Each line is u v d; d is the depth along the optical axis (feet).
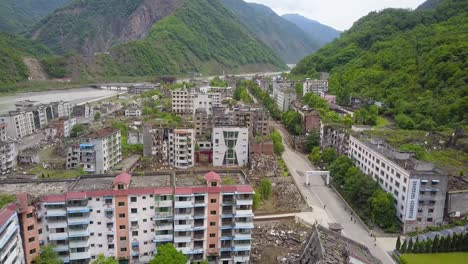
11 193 318.45
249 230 337.93
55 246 310.24
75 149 609.42
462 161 605.31
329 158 631.56
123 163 634.43
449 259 368.68
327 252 289.53
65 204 304.91
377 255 378.32
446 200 433.89
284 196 522.06
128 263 330.13
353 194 481.46
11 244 258.98
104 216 317.83
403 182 427.74
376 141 551.18
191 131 621.72
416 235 408.46
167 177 353.92
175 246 331.16
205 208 327.26
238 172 377.50
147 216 325.83
